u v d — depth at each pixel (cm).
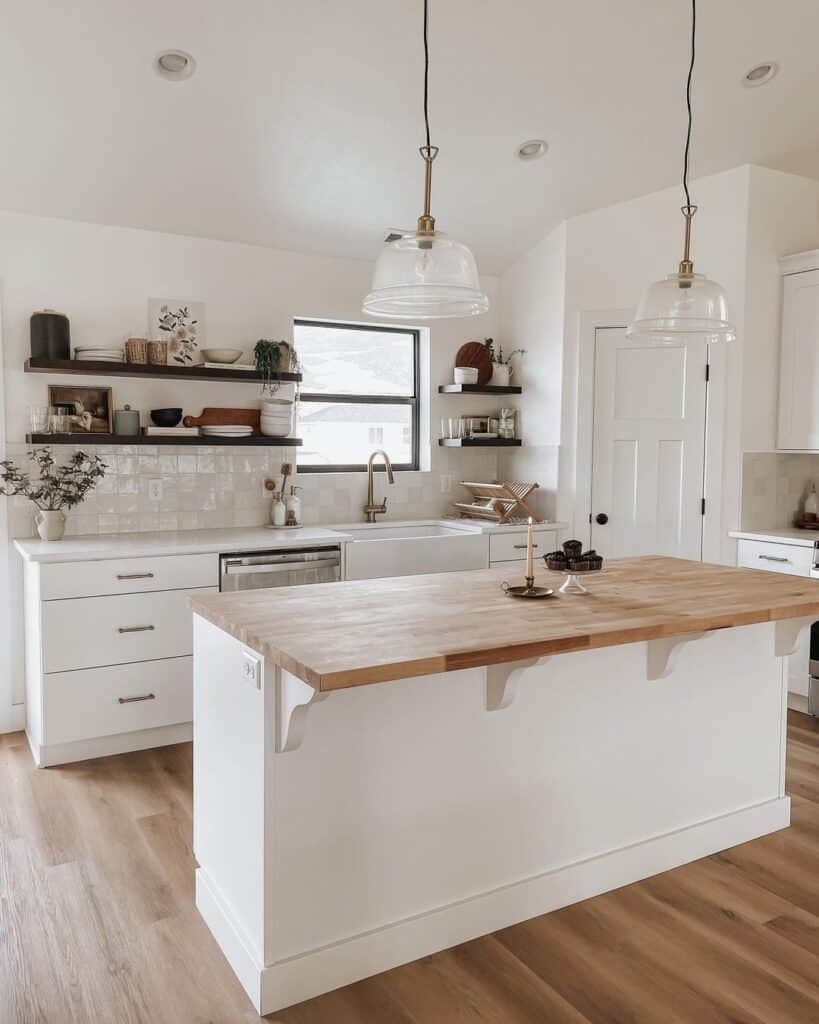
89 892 251
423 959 222
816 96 378
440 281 206
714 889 257
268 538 401
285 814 200
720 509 451
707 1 313
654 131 394
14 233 386
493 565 464
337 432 497
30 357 386
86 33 294
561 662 245
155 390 423
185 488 434
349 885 212
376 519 502
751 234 428
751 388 441
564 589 256
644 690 263
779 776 300
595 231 468
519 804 240
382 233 457
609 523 479
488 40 321
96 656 351
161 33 299
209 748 235
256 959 203
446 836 228
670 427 462
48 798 318
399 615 221
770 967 217
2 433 386
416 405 525
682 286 242
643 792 266
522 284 517
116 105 332
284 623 210
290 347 448
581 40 327
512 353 529
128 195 390
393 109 357
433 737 223
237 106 343
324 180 404
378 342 510
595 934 233
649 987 209
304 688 182
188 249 429
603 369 473
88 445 404
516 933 234
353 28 307
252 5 291
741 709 287
